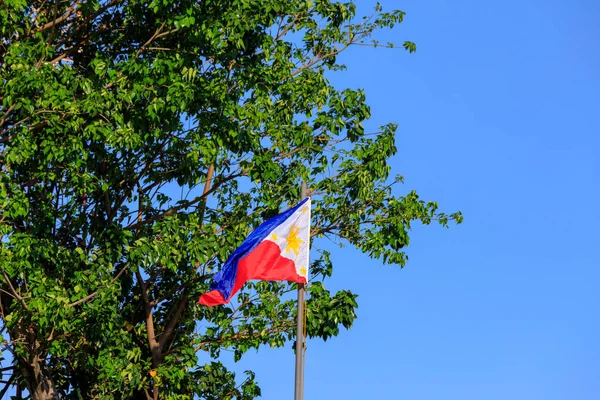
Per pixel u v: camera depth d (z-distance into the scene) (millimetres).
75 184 24828
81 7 25859
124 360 25938
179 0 25109
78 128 24016
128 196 26984
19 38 25625
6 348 25422
